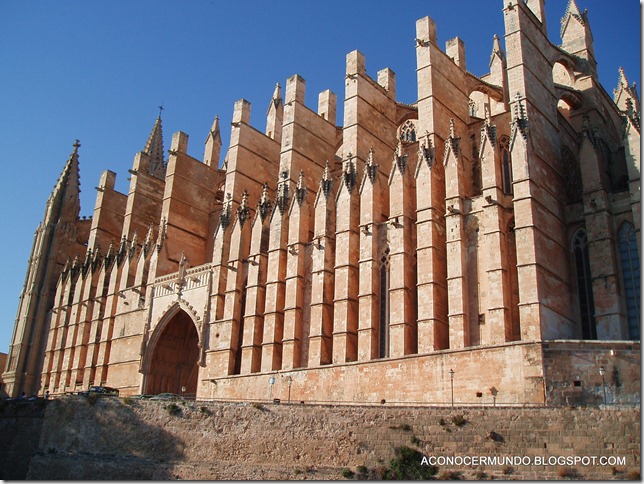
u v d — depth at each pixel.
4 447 50.50
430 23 54.50
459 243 45.50
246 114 69.56
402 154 51.56
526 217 42.12
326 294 53.12
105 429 43.28
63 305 86.56
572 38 63.06
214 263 64.12
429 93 52.19
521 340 38.91
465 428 31.92
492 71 68.62
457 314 43.81
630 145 44.91
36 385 87.62
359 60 59.00
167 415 41.06
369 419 34.16
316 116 65.75
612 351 35.31
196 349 70.25
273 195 69.75
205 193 78.12
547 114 48.56
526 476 29.92
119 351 72.00
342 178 54.72
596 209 45.09
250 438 37.34
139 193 83.44
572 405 35.31
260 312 58.81
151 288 69.94
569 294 44.69
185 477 37.78
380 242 51.47
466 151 54.81
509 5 48.59
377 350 48.47
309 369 50.94
